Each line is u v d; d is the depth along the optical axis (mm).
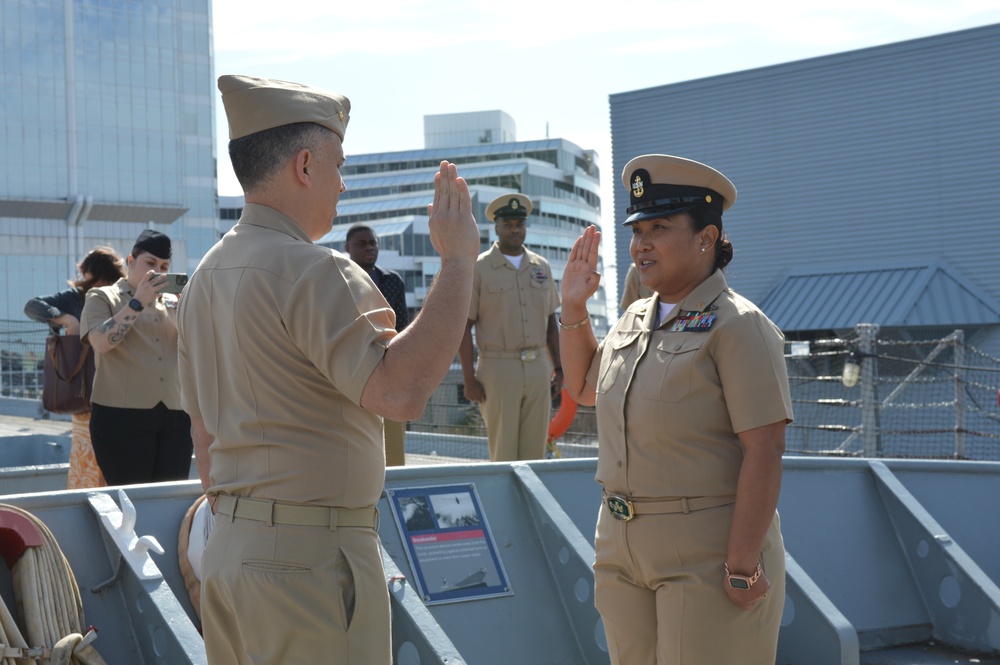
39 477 7395
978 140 25938
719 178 3000
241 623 2359
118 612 3600
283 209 2486
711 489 2904
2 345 18266
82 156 73625
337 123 2557
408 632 3844
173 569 3828
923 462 5461
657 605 2963
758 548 2803
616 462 3033
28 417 15234
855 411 12336
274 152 2453
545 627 4371
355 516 2408
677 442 2904
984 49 25906
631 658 3090
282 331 2338
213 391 2496
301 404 2354
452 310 2312
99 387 5414
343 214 111438
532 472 4738
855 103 27531
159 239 5625
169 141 76938
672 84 29938
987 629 4742
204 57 79500
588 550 4387
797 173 28281
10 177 71188
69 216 73000
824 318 26234
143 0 75938
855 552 5055
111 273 6160
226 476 2451
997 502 5551
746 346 2826
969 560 4883
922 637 4973
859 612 4895
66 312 5973
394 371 2248
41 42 72312
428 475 4500
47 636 3275
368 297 2346
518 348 6961
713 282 3008
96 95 74312
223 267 2463
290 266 2346
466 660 4113
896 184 26953
